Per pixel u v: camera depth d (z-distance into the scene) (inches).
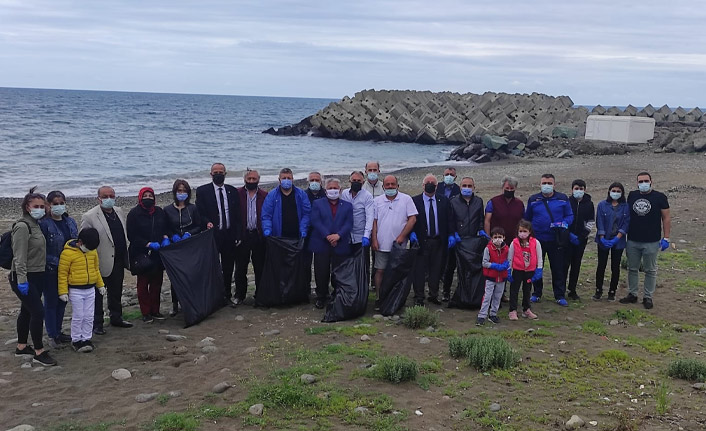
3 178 1128.8
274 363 270.5
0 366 270.4
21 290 264.2
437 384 247.0
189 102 6697.8
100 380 254.1
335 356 275.9
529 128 2171.5
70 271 287.1
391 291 354.0
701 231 595.2
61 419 216.2
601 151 1604.3
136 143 1919.3
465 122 2298.2
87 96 7322.8
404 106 2534.5
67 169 1289.4
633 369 265.0
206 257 351.6
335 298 345.1
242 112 4746.6
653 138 1761.8
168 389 243.4
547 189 360.8
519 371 261.1
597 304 371.2
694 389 243.1
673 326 328.5
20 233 265.6
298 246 364.5
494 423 212.5
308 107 6589.6
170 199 922.1
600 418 217.3
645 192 360.2
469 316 348.5
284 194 366.9
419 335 311.4
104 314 365.1
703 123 2374.5
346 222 359.6
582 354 283.1
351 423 211.8
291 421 213.5
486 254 328.5
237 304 376.8
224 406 225.5
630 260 368.2
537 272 336.2
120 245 326.3
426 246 364.2
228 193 366.6
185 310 333.4
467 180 366.3
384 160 1659.7
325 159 1663.4
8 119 2721.5
